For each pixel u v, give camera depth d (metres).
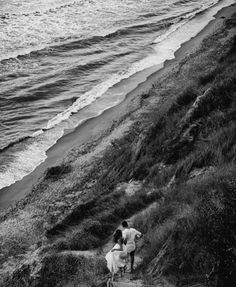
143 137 21.45
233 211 9.80
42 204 21.47
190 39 48.06
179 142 18.92
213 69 28.30
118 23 54.56
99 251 14.19
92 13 58.41
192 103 22.84
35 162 27.20
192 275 9.51
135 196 17.27
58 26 52.75
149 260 11.50
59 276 13.27
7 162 27.22
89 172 23.08
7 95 36.22
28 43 47.28
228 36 39.62
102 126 30.70
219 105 19.92
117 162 21.88
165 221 13.37
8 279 14.57
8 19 54.12
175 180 16.69
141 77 38.91
